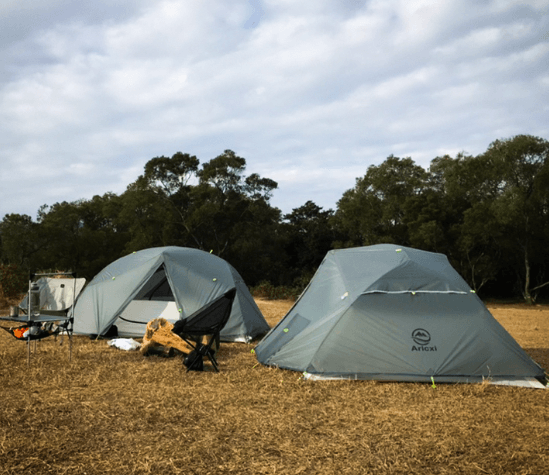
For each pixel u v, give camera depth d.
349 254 7.77
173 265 9.18
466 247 31.84
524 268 35.88
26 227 41.47
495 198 32.94
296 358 6.57
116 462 3.56
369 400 5.28
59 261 41.97
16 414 4.54
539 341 9.85
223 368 6.71
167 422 4.44
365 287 6.71
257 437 4.11
